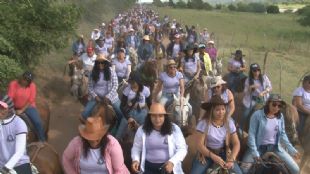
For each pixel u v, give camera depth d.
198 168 7.48
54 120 14.51
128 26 35.31
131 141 8.70
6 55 13.02
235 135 7.36
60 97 17.31
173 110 9.73
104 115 9.31
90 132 5.95
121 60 13.89
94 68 10.12
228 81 13.01
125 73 13.88
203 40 31.67
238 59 13.50
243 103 11.00
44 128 10.57
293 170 7.66
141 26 38.88
